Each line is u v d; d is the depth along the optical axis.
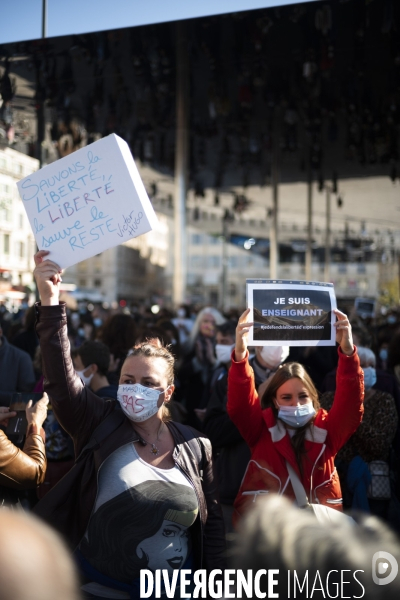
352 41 10.30
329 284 3.29
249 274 97.12
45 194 2.78
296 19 9.31
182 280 19.31
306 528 1.04
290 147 20.03
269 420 3.27
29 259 23.69
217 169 24.55
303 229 46.00
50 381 2.63
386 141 17.61
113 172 2.73
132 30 9.07
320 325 3.24
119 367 5.29
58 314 2.66
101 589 2.49
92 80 10.98
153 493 2.51
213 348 6.70
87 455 2.61
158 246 116.94
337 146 19.48
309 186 28.34
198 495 2.62
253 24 9.37
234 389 3.24
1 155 11.77
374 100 14.20
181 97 13.52
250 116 16.02
